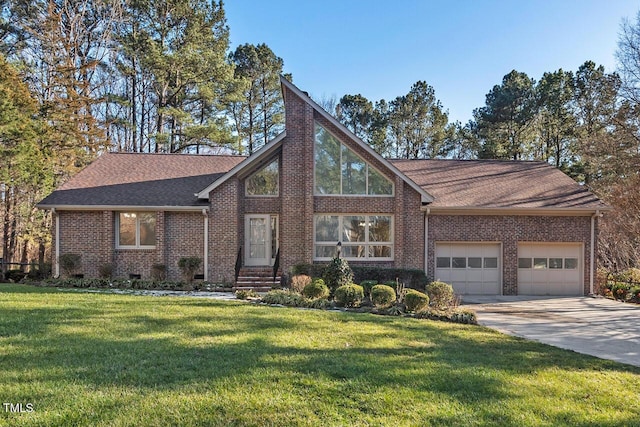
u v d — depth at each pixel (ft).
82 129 88.74
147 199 56.75
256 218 58.59
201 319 30.53
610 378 20.80
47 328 26.27
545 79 122.93
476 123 135.64
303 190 56.13
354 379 18.54
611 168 81.92
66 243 55.42
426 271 57.31
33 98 75.10
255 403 15.64
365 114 141.69
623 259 78.02
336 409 15.42
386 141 137.39
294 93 56.95
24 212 74.23
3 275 59.72
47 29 86.69
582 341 30.17
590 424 15.21
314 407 15.52
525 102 123.34
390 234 57.26
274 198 58.18
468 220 58.03
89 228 55.67
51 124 80.23
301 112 56.90
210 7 109.60
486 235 57.98
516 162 74.02
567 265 58.95
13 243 76.95
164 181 62.08
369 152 56.44
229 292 49.93
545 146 122.01
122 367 19.26
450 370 20.51
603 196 83.30
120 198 56.59
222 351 22.24
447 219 57.98
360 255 56.85
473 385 18.53
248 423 14.10
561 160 119.14
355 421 14.52
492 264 58.65
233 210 56.24
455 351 24.63
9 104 63.36
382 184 57.26
